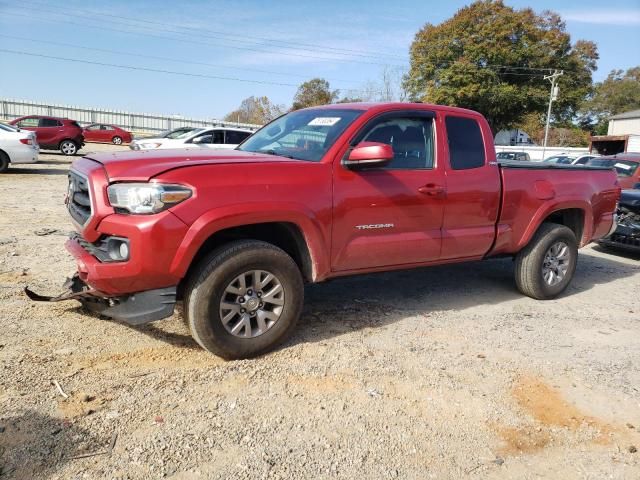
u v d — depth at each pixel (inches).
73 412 117.1
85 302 151.1
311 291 217.8
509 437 120.1
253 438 112.6
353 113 172.7
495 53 1817.2
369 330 176.4
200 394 128.5
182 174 134.5
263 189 143.6
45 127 897.5
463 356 160.4
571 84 1991.9
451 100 1855.3
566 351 169.8
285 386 135.0
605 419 130.0
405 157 176.6
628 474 109.7
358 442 113.8
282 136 182.9
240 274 143.5
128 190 130.7
